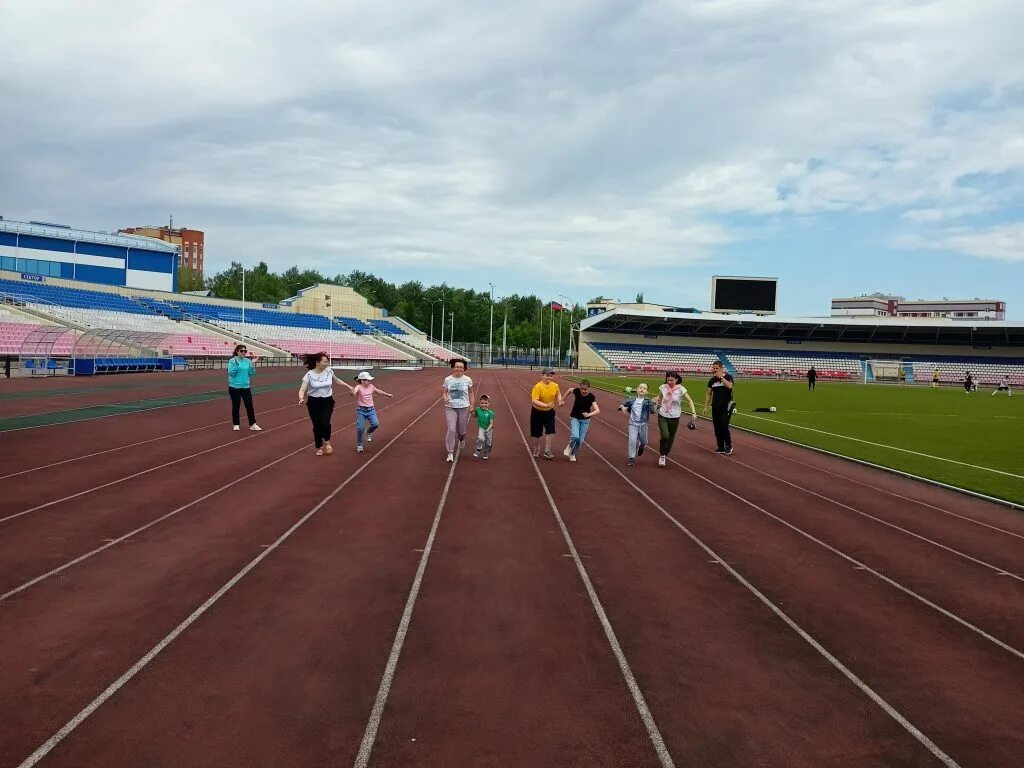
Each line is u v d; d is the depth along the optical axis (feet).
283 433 55.88
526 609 19.67
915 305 538.88
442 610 19.36
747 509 34.09
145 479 35.86
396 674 15.55
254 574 21.77
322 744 12.80
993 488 41.39
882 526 31.58
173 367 154.71
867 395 149.28
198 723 13.35
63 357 122.31
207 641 16.88
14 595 19.43
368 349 260.21
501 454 48.96
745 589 22.13
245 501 31.63
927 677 16.42
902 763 12.90
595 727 13.73
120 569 21.83
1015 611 21.03
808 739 13.58
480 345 353.51
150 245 238.48
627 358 293.02
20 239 208.44
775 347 311.47
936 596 22.18
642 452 47.29
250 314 247.09
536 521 29.78
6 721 13.21
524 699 14.69
